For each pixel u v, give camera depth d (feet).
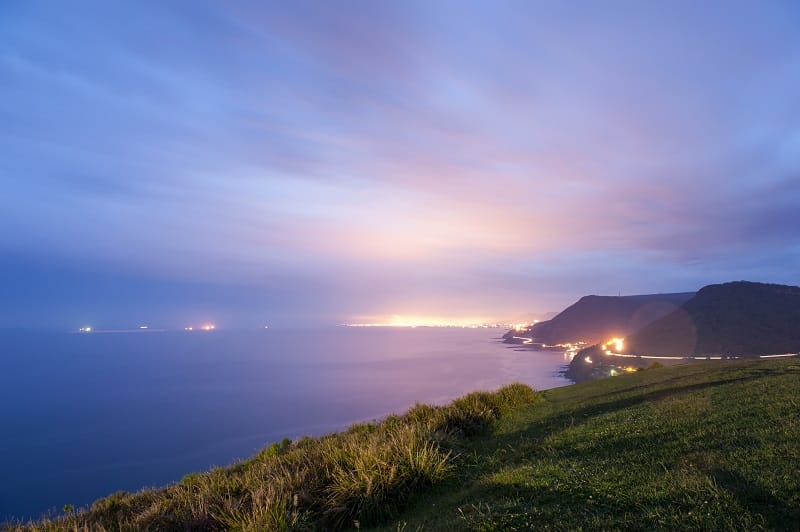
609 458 22.27
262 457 39.37
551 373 564.71
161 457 344.28
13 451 383.24
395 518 20.98
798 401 28.76
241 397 586.04
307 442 45.21
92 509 30.01
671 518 14.33
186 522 23.25
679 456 20.67
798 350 357.41
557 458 24.21
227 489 27.68
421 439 30.48
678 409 32.22
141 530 23.77
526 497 18.58
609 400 45.68
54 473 317.22
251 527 19.80
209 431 415.23
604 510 15.93
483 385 515.50
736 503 14.61
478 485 21.95
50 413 546.26
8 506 244.83
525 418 43.39
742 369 54.75
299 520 21.07
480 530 16.16
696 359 383.86
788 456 18.08
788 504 14.10
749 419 25.70
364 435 38.32
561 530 14.87
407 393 524.52
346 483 23.16
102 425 471.62
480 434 38.01
